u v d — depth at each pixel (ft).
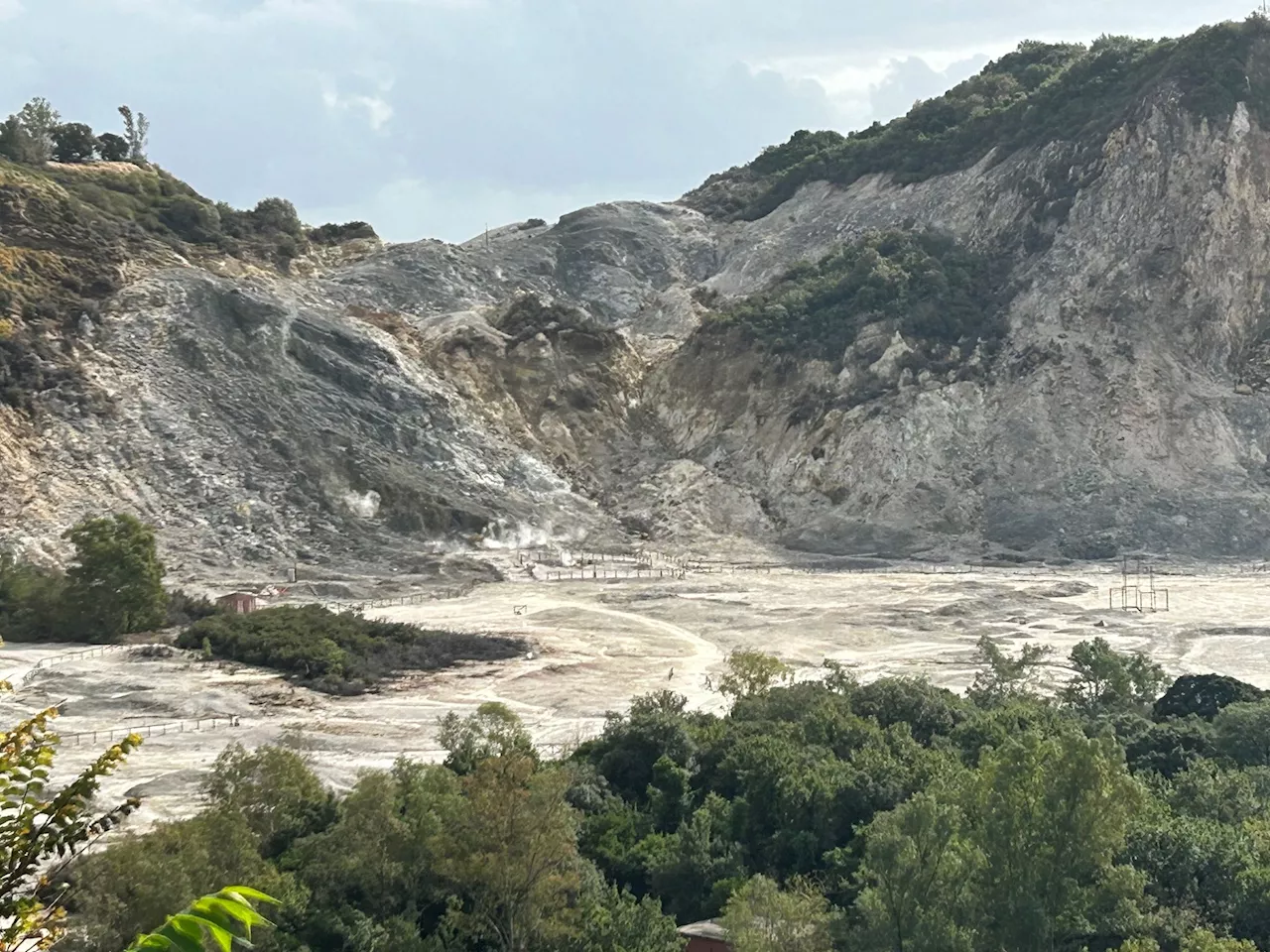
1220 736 183.62
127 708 247.70
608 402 544.62
